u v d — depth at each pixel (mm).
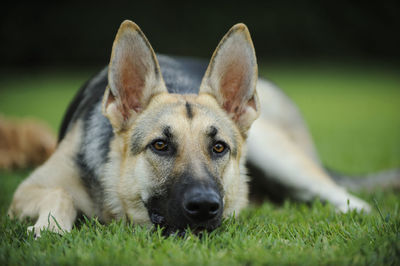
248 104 5258
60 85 29156
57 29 36906
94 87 6145
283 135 7098
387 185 7383
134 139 4816
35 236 4500
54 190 5141
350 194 6723
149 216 4719
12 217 5410
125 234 4367
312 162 7008
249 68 5199
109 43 38000
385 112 21141
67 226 4758
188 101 4961
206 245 4066
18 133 9297
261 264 3689
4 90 26516
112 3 38938
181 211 4246
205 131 4664
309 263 3717
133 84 5070
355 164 10039
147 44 4957
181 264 3654
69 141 5598
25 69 35969
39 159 9352
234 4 41625
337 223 5078
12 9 36000
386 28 44844
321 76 36875
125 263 3664
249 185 6949
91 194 5172
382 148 11758
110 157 5020
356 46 44719
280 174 6703
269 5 43281
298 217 5539
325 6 44469
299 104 23938
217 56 5168
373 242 4203
